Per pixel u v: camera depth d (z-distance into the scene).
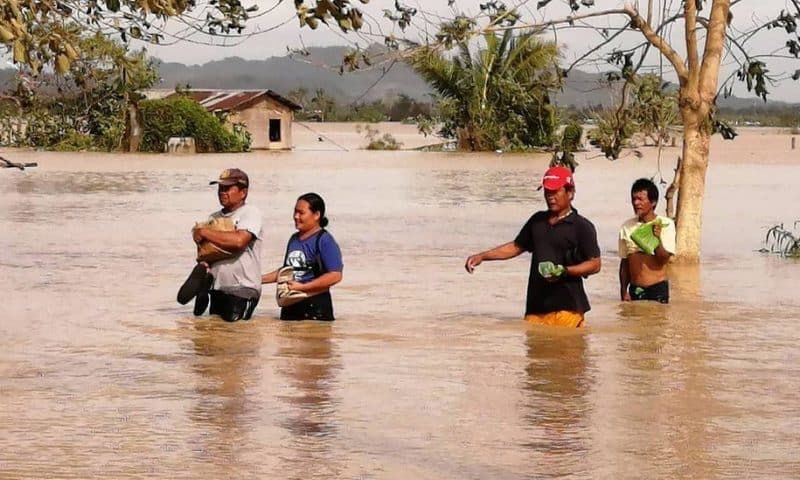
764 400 10.09
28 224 27.00
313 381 10.70
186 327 13.55
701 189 20.61
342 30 9.79
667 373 11.22
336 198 36.16
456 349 12.31
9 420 9.22
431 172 50.56
